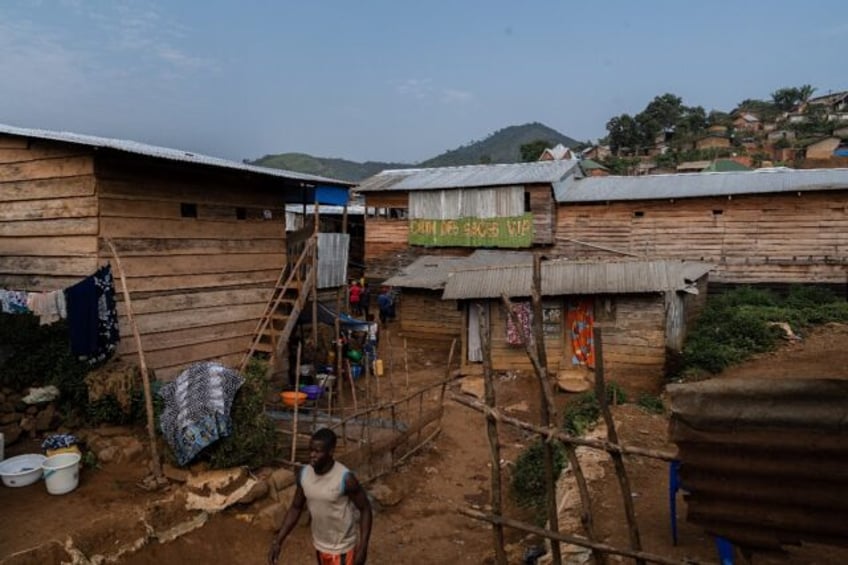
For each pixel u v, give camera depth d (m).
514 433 13.20
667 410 11.88
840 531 3.63
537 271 5.07
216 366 8.65
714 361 14.80
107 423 9.24
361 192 28.55
